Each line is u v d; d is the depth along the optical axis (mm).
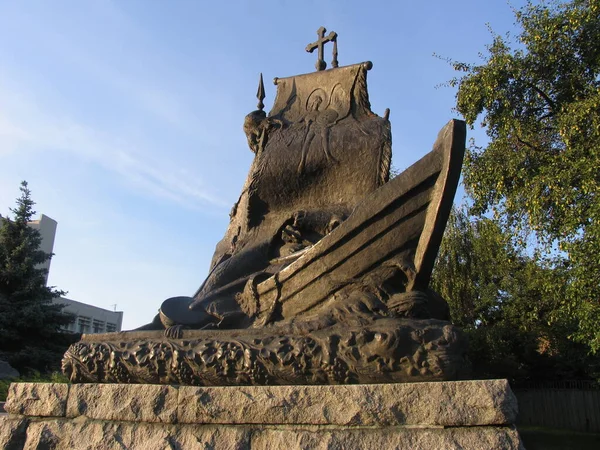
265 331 3025
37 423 3092
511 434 2203
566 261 8414
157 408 2828
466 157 9672
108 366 3193
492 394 2264
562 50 8703
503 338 15133
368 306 2863
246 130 4535
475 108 9055
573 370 15609
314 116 4297
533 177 8141
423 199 2959
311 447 2424
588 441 11945
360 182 3852
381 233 3006
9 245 17328
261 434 2572
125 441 2811
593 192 7199
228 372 2852
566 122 7672
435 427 2311
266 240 3873
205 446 2617
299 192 4043
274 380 2777
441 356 2500
